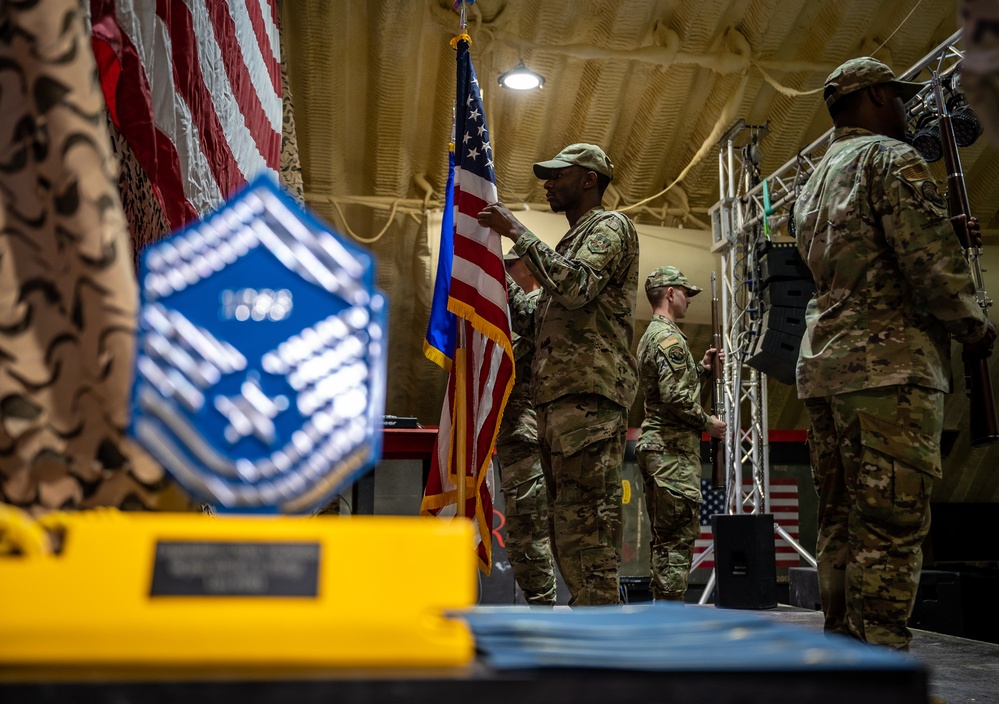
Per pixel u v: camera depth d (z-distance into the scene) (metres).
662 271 4.65
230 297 0.51
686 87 6.41
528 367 3.65
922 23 6.17
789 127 6.71
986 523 6.88
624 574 5.95
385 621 0.42
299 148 6.38
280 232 0.52
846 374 1.91
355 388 0.50
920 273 1.85
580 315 2.50
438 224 6.62
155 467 0.68
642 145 6.74
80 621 0.41
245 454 0.49
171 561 0.42
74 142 0.71
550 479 2.59
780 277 4.72
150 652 0.41
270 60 3.30
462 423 2.74
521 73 5.55
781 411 7.66
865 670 0.41
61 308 0.69
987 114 0.60
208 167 2.00
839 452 2.05
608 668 0.41
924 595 4.32
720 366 6.04
